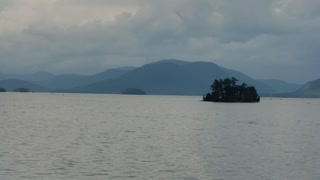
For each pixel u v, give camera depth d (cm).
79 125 9875
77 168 4356
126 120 12006
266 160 5038
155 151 5653
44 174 4050
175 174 4181
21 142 6322
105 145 6191
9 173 4056
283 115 16600
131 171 4269
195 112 17362
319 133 8800
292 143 6838
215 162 4853
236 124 11125
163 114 15625
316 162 4916
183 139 7200
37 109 17512
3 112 14862
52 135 7456
